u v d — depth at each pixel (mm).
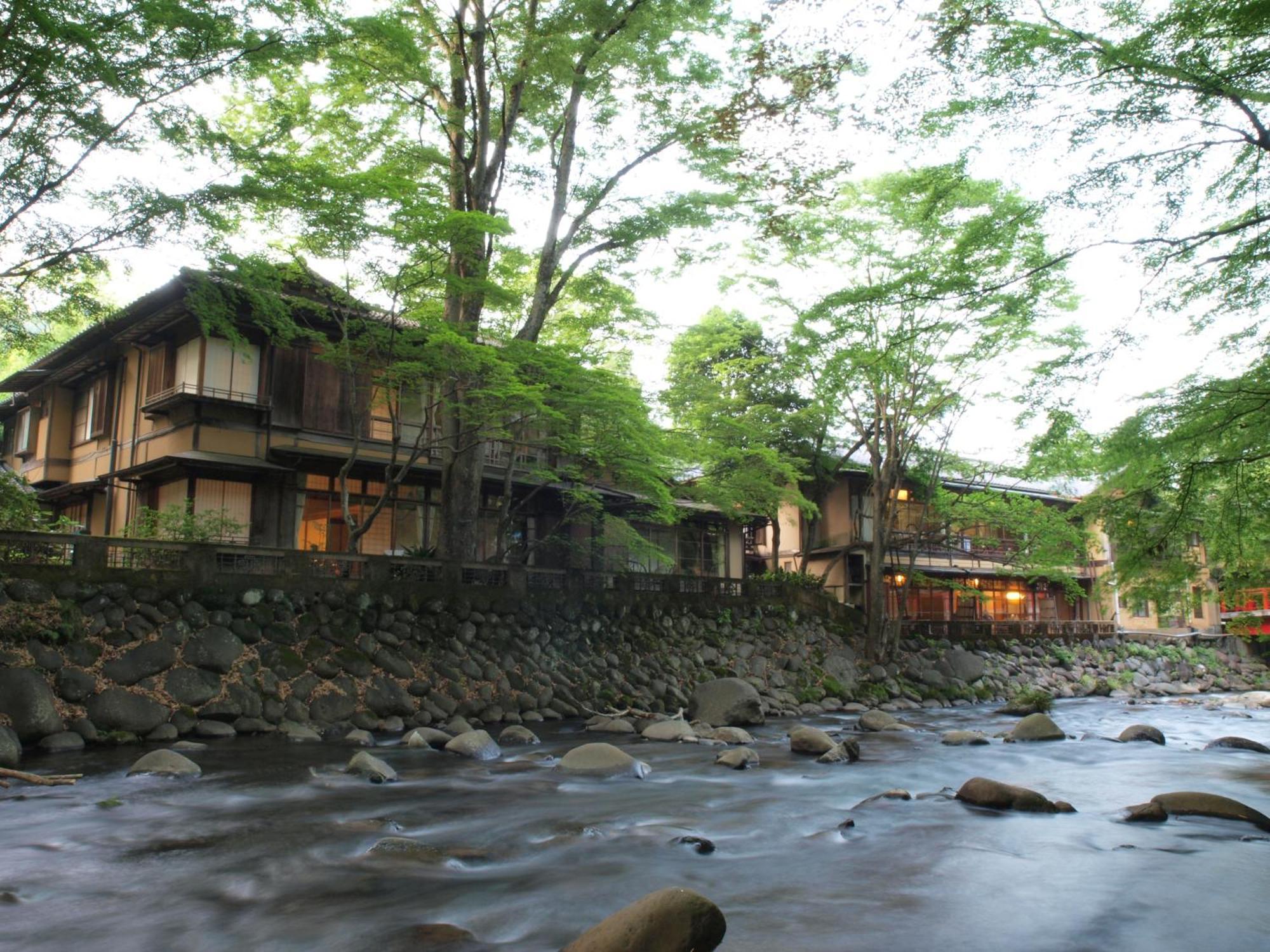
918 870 6043
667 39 17875
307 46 12320
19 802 8109
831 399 24984
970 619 38500
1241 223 6891
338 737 13125
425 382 17422
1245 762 11820
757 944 4539
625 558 26922
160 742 11875
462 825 7426
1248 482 7402
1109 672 32781
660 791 9125
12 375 23719
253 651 13922
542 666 17641
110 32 10711
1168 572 7910
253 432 20000
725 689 17234
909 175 19031
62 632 12203
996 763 11586
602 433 18188
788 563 36094
